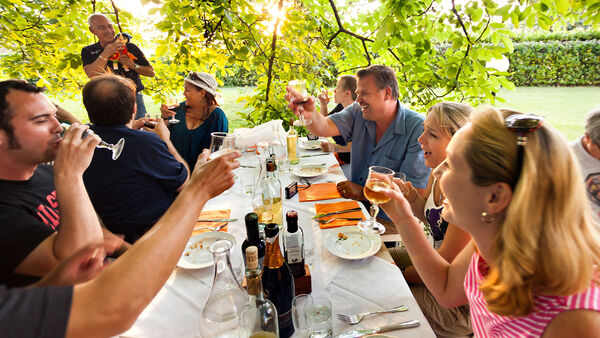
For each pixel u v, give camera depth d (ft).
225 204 5.61
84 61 10.64
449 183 2.31
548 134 1.92
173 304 3.31
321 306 2.82
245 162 7.73
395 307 3.21
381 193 3.43
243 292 2.96
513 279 2.02
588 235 1.98
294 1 9.34
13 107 3.34
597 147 4.76
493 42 7.39
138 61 10.88
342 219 4.85
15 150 3.50
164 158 5.75
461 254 3.31
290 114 9.85
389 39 8.07
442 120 4.90
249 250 2.54
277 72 9.69
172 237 1.88
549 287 1.97
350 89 10.51
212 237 4.39
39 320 1.40
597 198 4.88
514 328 2.30
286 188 5.68
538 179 1.90
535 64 30.35
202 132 8.93
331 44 10.25
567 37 29.91
